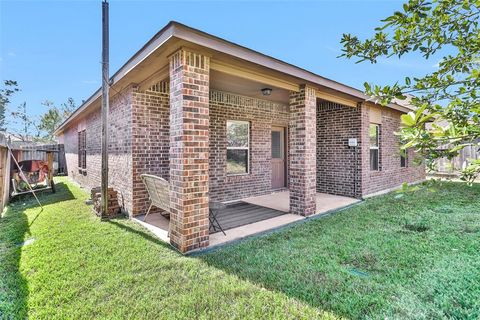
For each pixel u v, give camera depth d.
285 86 5.07
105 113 5.00
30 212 5.68
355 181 6.98
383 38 1.70
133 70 4.25
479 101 1.34
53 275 2.78
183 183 3.41
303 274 2.77
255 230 4.32
